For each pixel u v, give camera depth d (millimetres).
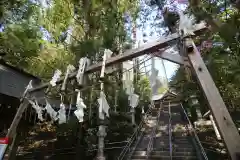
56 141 10570
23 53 8281
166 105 17531
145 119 12711
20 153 9992
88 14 8070
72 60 7762
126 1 9031
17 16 7633
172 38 3723
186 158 7312
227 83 6219
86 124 9125
